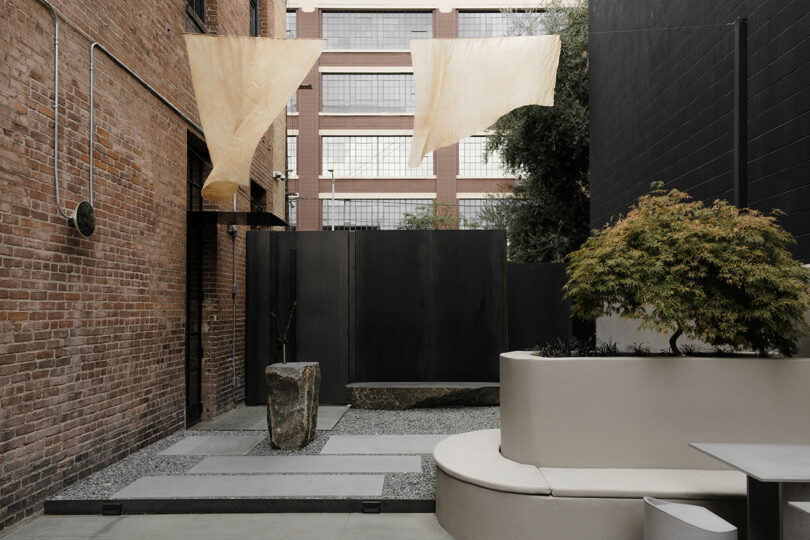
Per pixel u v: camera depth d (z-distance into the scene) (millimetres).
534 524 3727
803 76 5891
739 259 4113
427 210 28234
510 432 4414
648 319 4246
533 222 20766
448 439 5199
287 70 6250
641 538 3635
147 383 6316
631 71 11180
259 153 10977
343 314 9570
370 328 9547
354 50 29375
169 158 6961
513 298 11633
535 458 4215
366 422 7719
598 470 4082
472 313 9516
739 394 4074
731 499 3582
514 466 4207
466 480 3967
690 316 4195
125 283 5824
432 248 9609
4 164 4059
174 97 7168
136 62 6145
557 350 4824
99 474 5215
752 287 4090
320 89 29469
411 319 9547
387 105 29594
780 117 6324
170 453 5996
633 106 11086
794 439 4035
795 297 4082
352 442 6488
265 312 9633
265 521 4387
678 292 4207
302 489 4801
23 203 4258
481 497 3893
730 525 3031
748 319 4148
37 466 4414
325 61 29484
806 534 2887
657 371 4137
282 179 13594
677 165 9148
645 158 10484
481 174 29078
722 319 4188
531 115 18891
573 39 18547
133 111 6043
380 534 4148
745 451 3209
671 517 3035
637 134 10875
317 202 28984
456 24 29203
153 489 4781
